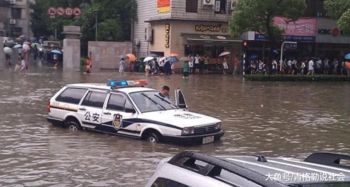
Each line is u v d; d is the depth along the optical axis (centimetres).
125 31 5391
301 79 3922
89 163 1078
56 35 6209
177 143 1260
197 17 4597
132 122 1328
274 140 1431
